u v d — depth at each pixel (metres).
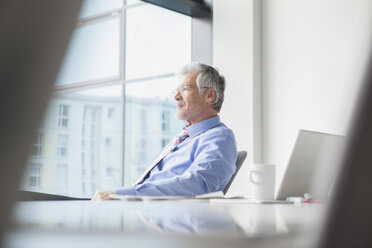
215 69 2.29
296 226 0.22
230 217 0.33
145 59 7.79
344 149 0.11
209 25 3.75
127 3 7.64
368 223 0.11
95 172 10.42
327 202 0.11
